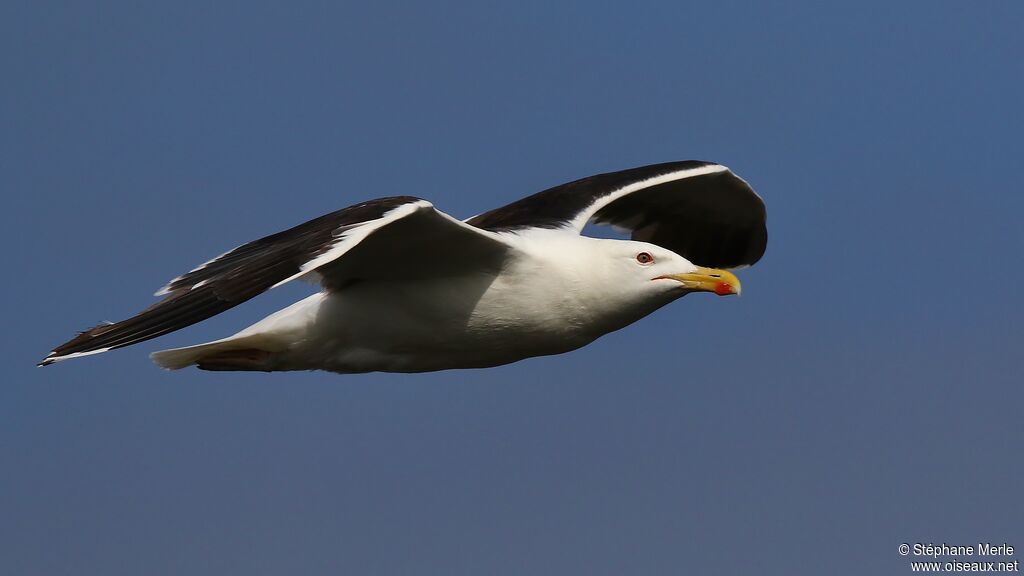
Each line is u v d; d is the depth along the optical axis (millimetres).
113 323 11727
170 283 12359
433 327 13250
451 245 12711
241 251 12516
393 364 13602
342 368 13602
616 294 13453
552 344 13578
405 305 13156
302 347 13383
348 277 13172
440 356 13555
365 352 13477
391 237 12453
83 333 11656
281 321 13359
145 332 11422
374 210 11938
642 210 17297
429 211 11969
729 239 17656
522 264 13109
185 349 13320
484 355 13570
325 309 13273
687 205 17266
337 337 13344
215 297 11469
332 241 11516
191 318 11383
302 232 12281
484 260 13031
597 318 13531
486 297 13133
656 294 13508
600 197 15641
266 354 13500
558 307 13297
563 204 15523
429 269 13031
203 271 12398
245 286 11445
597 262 13453
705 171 16344
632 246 13617
